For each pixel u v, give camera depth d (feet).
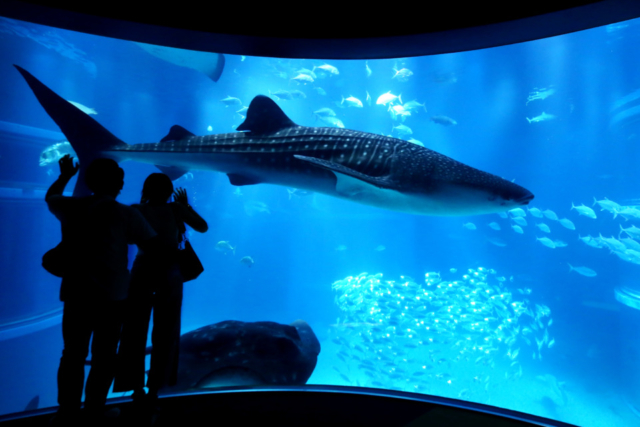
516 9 8.43
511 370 42.29
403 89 100.07
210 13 9.52
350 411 7.18
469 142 122.52
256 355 10.34
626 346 54.19
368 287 43.50
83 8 8.99
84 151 13.30
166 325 6.53
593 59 80.28
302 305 101.60
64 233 6.11
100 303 5.93
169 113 99.45
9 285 48.80
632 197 99.66
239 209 109.81
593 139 102.22
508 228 103.30
